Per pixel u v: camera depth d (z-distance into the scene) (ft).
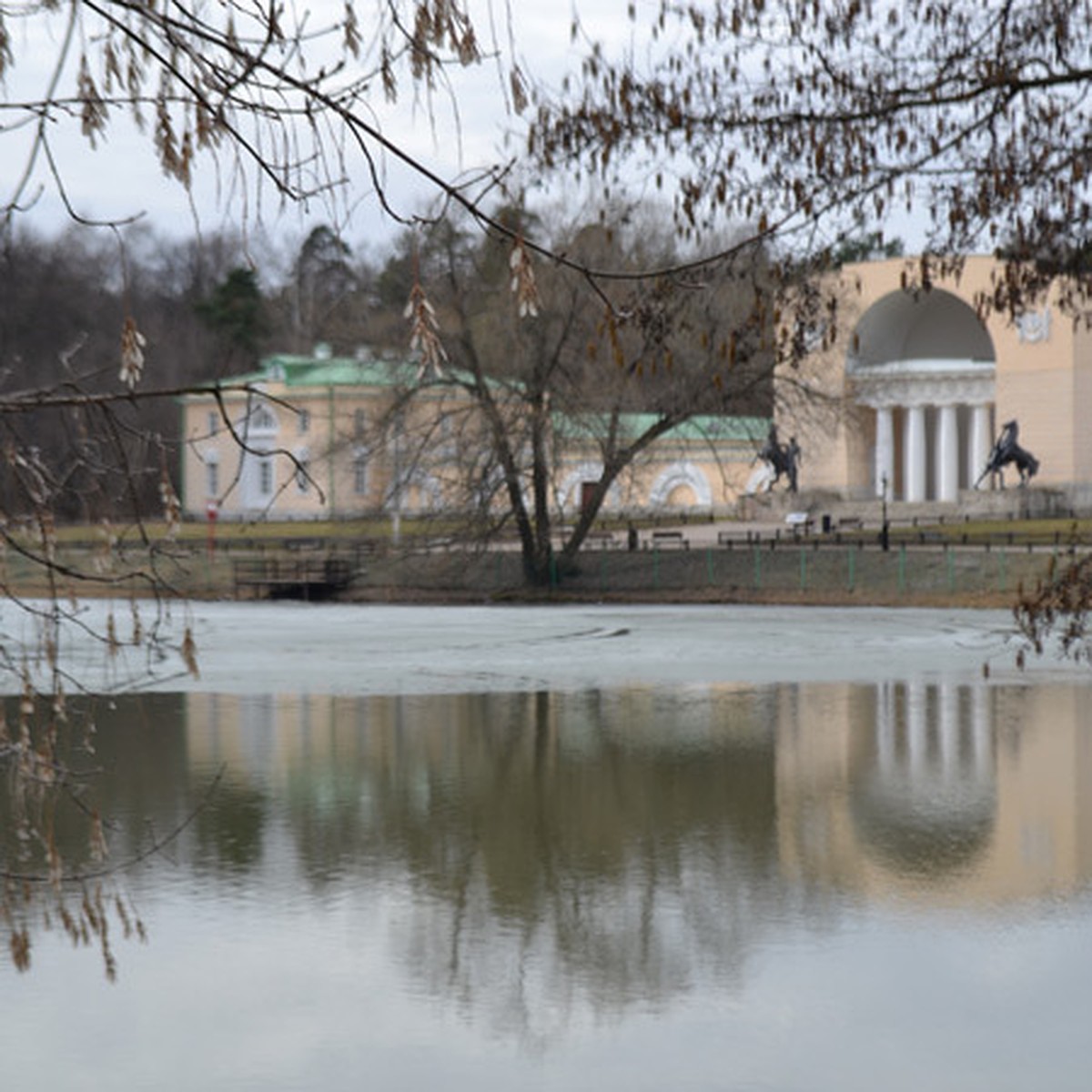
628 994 68.28
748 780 116.67
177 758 125.29
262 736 137.08
